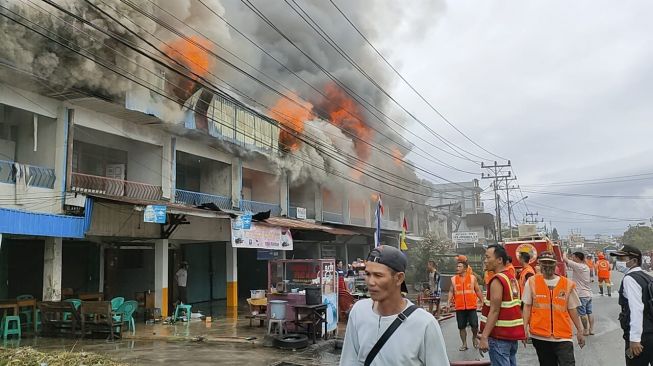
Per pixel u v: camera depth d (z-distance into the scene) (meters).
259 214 17.17
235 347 10.27
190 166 21.97
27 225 11.59
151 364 8.47
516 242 15.25
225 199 21.28
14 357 5.83
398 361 2.34
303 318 10.91
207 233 19.52
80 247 16.52
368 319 2.51
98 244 17.02
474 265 33.38
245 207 22.55
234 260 20.64
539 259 5.57
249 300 13.61
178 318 15.21
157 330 12.88
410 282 29.62
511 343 5.45
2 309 12.41
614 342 9.89
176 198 18.66
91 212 13.63
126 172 18.06
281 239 18.92
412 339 2.36
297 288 11.66
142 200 15.30
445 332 12.29
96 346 10.38
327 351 9.84
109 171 17.30
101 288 16.89
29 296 13.66
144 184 17.11
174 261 20.39
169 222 16.17
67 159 13.89
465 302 9.52
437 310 14.90
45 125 14.09
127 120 16.42
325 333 11.05
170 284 20.00
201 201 19.81
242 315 16.61
